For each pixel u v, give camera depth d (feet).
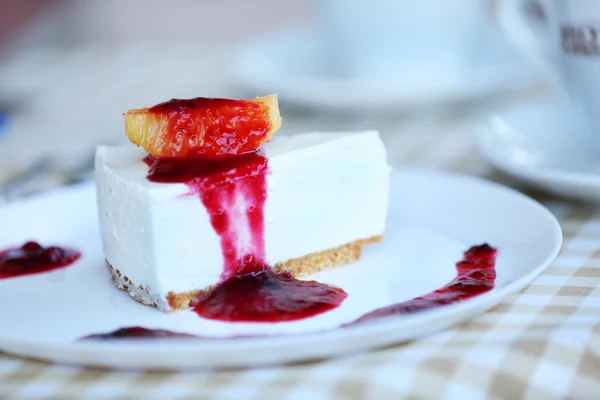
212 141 1.68
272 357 1.45
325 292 1.65
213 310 1.62
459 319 1.51
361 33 2.38
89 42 3.87
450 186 1.90
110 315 1.63
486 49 2.51
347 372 1.44
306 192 1.73
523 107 2.20
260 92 2.41
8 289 1.70
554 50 2.00
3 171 2.13
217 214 1.67
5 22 4.60
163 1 6.48
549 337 1.46
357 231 1.78
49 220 1.89
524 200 1.79
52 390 1.44
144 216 1.63
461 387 1.42
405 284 1.67
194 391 1.43
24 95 2.56
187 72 2.76
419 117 2.40
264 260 1.72
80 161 2.14
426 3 2.34
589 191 1.80
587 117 2.00
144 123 1.67
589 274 1.64
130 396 1.42
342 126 2.35
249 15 5.77
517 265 1.67
